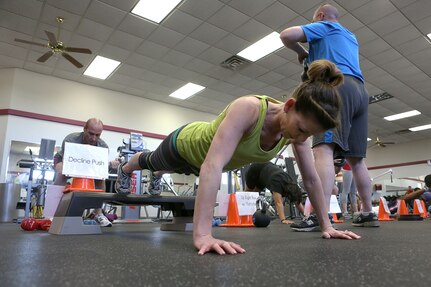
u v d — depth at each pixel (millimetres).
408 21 4660
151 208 6855
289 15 4551
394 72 6285
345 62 1551
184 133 1264
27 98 6273
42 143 4723
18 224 3131
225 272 493
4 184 4070
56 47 4664
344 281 420
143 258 656
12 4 4371
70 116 6695
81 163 1703
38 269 531
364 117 1642
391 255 659
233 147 871
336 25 1652
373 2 4250
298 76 6539
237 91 7363
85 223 1582
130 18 4699
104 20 4742
